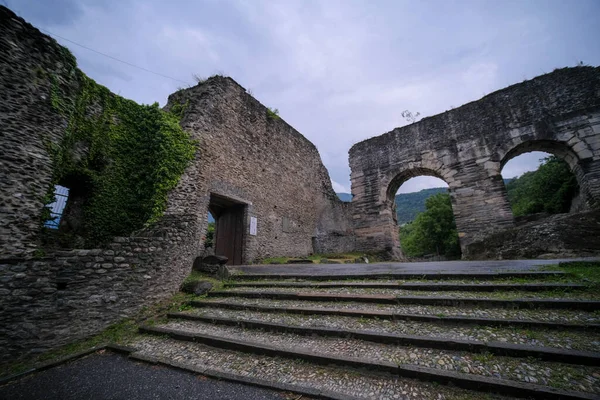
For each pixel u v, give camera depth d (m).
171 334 4.05
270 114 13.41
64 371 3.20
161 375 3.02
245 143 11.30
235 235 10.73
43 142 5.00
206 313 4.73
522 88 11.62
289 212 13.62
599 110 10.03
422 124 13.95
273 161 13.05
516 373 2.38
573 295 3.63
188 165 8.38
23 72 4.93
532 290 3.96
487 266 5.64
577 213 7.47
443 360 2.69
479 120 12.33
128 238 5.03
